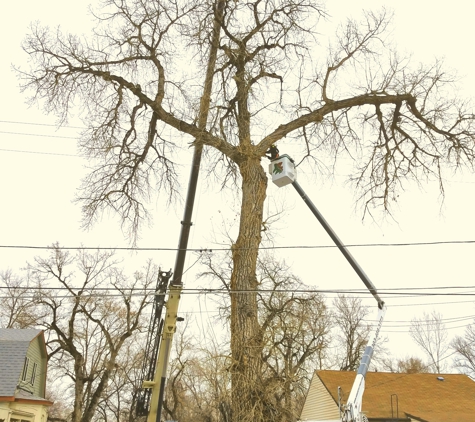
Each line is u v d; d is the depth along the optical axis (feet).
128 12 51.29
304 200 44.27
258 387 40.24
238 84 50.39
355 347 132.46
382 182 56.75
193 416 112.47
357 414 39.32
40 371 93.61
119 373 122.72
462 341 167.94
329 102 54.08
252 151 48.11
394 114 55.62
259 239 45.98
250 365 40.83
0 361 77.77
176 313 41.70
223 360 44.01
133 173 52.60
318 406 90.17
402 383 90.74
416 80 53.88
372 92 54.29
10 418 72.49
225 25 50.55
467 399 85.56
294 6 53.11
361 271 44.29
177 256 41.27
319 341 81.35
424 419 76.13
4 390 72.28
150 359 42.24
